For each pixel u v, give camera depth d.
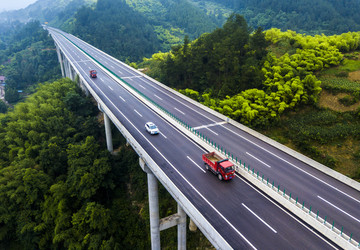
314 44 53.72
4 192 39.03
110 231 36.03
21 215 38.34
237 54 52.44
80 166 40.12
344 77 44.97
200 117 42.38
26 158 43.56
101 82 60.72
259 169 28.11
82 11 158.12
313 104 41.44
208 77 52.62
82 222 34.66
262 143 34.12
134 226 38.22
